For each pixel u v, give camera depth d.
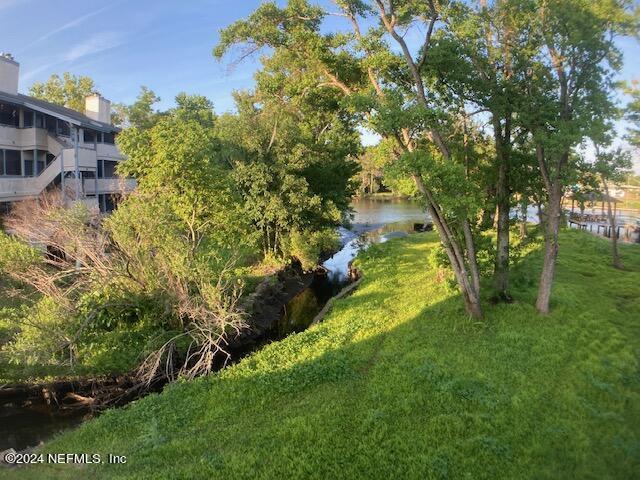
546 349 11.63
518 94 13.29
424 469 7.36
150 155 14.02
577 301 15.31
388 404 9.35
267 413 9.50
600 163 13.23
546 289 14.08
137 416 9.83
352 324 14.47
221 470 7.54
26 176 23.05
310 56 13.59
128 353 12.63
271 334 16.75
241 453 8.01
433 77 13.73
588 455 7.64
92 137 29.05
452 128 14.62
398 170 11.87
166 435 8.97
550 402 9.28
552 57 12.59
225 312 12.45
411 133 12.91
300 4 13.01
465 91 13.85
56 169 23.58
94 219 14.09
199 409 9.88
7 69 23.41
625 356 11.11
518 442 8.09
